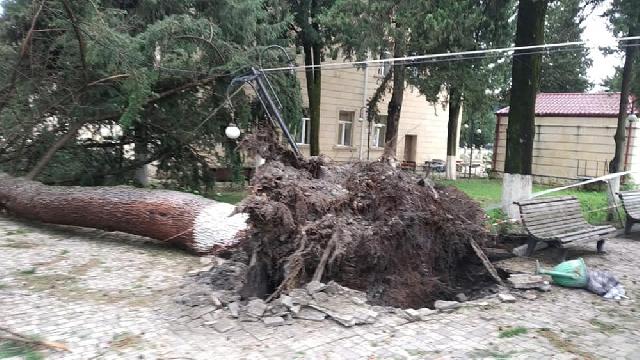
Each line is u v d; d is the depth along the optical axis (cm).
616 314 491
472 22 1068
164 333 419
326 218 529
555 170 2172
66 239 778
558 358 385
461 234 627
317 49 1708
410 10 1097
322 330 426
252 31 1006
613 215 1020
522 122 923
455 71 1330
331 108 2317
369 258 530
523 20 916
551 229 720
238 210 494
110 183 1128
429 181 671
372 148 2483
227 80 974
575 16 1209
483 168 2758
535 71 916
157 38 857
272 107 779
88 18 802
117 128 1098
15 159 1007
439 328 440
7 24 887
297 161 640
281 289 489
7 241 735
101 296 511
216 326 429
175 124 1043
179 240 717
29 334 408
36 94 941
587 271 569
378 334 421
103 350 384
